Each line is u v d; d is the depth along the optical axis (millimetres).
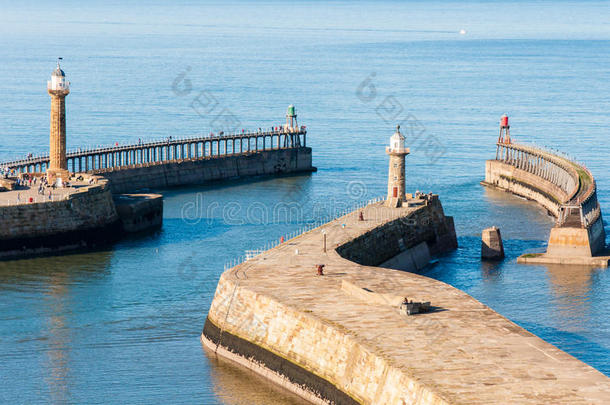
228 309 147250
